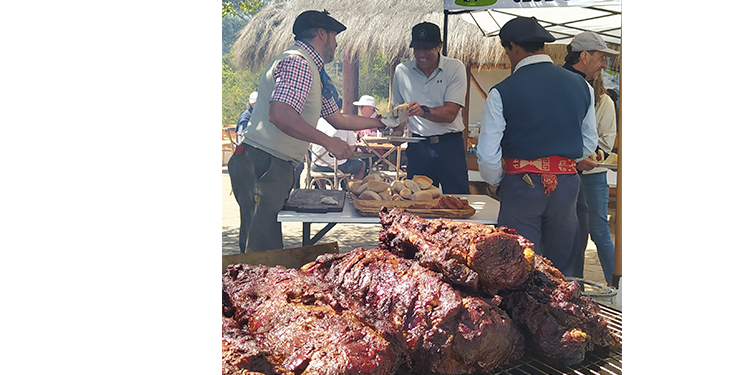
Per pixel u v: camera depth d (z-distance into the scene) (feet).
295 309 5.81
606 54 9.24
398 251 7.02
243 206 9.27
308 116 9.31
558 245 9.66
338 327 5.50
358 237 9.51
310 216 9.40
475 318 5.78
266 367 5.23
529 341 6.42
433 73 9.54
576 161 9.44
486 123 9.44
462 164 9.76
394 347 5.62
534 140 9.30
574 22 9.25
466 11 9.39
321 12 9.23
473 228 6.42
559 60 9.35
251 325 5.94
